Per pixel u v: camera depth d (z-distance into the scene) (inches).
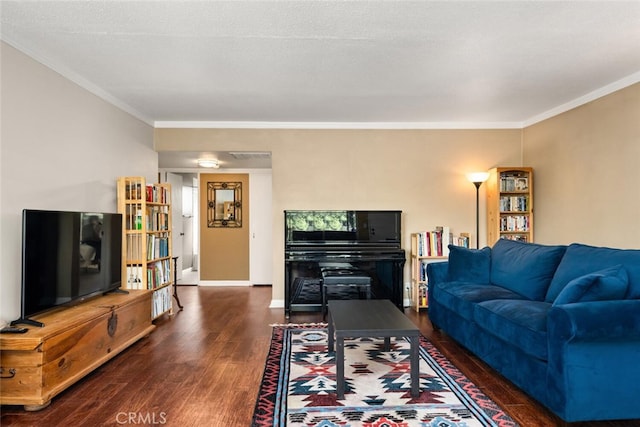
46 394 85.4
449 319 133.7
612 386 75.1
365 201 194.4
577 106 157.6
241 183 271.0
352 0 84.2
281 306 192.4
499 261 135.8
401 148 195.6
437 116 184.4
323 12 89.0
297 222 188.2
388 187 195.0
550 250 115.8
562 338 74.8
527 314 90.4
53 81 116.0
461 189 197.0
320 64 120.2
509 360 95.0
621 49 110.4
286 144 193.5
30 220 94.8
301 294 181.9
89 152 135.0
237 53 111.5
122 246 147.6
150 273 154.5
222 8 87.0
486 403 88.4
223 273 269.6
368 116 183.2
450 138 196.5
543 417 82.0
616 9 88.4
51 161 114.9
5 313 97.1
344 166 194.2
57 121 117.7
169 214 175.0
